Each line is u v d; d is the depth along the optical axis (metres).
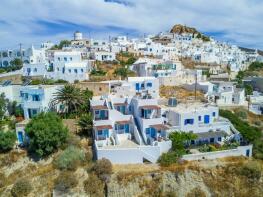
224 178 49.97
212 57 153.88
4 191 49.34
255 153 57.75
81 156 51.88
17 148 56.44
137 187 47.12
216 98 86.88
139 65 106.06
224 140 58.94
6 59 121.62
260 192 49.75
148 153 51.75
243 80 120.06
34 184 49.69
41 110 64.50
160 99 69.81
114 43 161.12
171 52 153.12
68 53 105.81
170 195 47.06
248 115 81.31
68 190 47.62
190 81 102.56
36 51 118.44
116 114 58.38
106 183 47.16
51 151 54.09
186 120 56.91
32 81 84.31
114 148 51.09
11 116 68.31
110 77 96.56
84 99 67.56
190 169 49.38
